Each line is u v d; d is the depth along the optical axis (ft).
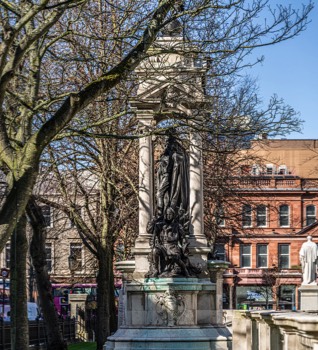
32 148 50.52
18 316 75.92
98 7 101.14
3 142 51.75
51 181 127.34
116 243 151.43
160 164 98.48
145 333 93.45
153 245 95.81
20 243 76.13
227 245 310.45
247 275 308.60
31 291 219.00
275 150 342.44
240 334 78.38
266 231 313.32
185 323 94.32
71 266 173.47
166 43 93.81
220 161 148.87
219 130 74.59
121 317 105.09
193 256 98.53
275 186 316.60
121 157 114.42
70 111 51.24
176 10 69.87
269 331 49.08
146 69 79.51
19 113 79.15
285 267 312.50
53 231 176.04
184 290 94.43
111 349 93.91
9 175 51.16
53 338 112.27
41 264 111.14
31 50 68.28
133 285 95.45
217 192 150.71
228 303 310.24
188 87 92.79
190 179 100.32
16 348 75.72
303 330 31.86
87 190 143.02
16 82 77.36
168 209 96.53
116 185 113.60
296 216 315.17
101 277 116.26
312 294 134.10
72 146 113.50
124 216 116.78
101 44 96.99
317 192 315.58
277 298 300.40
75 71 104.12
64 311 243.60
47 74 98.89
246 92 144.66
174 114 73.05
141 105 98.53
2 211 50.11
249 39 65.51
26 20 48.47
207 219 146.82
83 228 115.44
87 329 201.67
